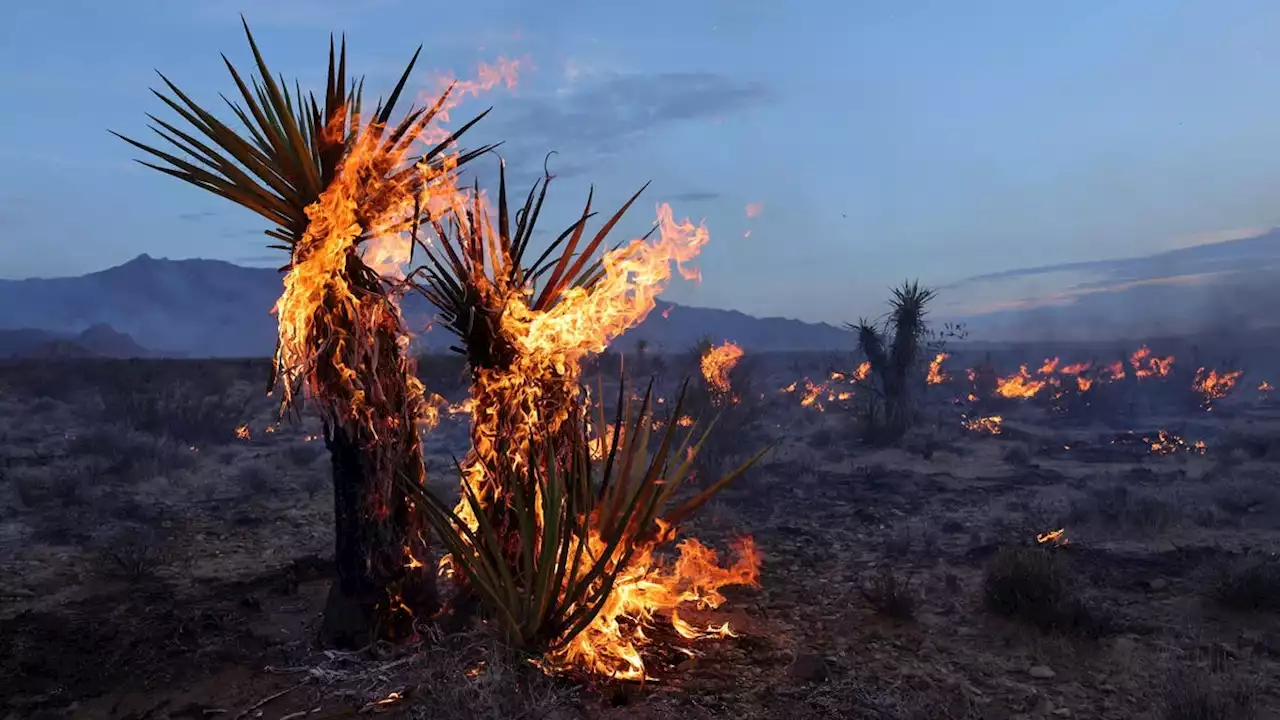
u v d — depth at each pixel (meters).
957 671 5.48
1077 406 27.66
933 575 7.93
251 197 5.18
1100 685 5.27
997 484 14.08
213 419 19.72
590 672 5.00
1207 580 7.23
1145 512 10.20
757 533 9.85
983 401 30.28
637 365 26.77
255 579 7.52
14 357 55.78
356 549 5.36
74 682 5.20
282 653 5.47
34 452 16.62
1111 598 7.10
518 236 5.64
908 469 15.93
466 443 18.02
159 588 7.40
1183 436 20.53
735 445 15.73
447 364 24.75
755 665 5.39
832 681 5.15
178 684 5.10
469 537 5.18
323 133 5.15
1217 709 4.61
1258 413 27.67
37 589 7.48
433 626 5.40
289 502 11.79
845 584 7.60
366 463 5.30
